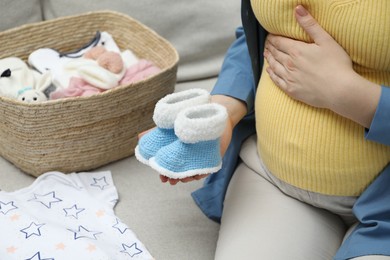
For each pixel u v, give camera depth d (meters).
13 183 1.22
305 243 0.92
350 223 0.99
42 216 1.07
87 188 1.18
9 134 1.20
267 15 0.89
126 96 1.21
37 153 1.19
